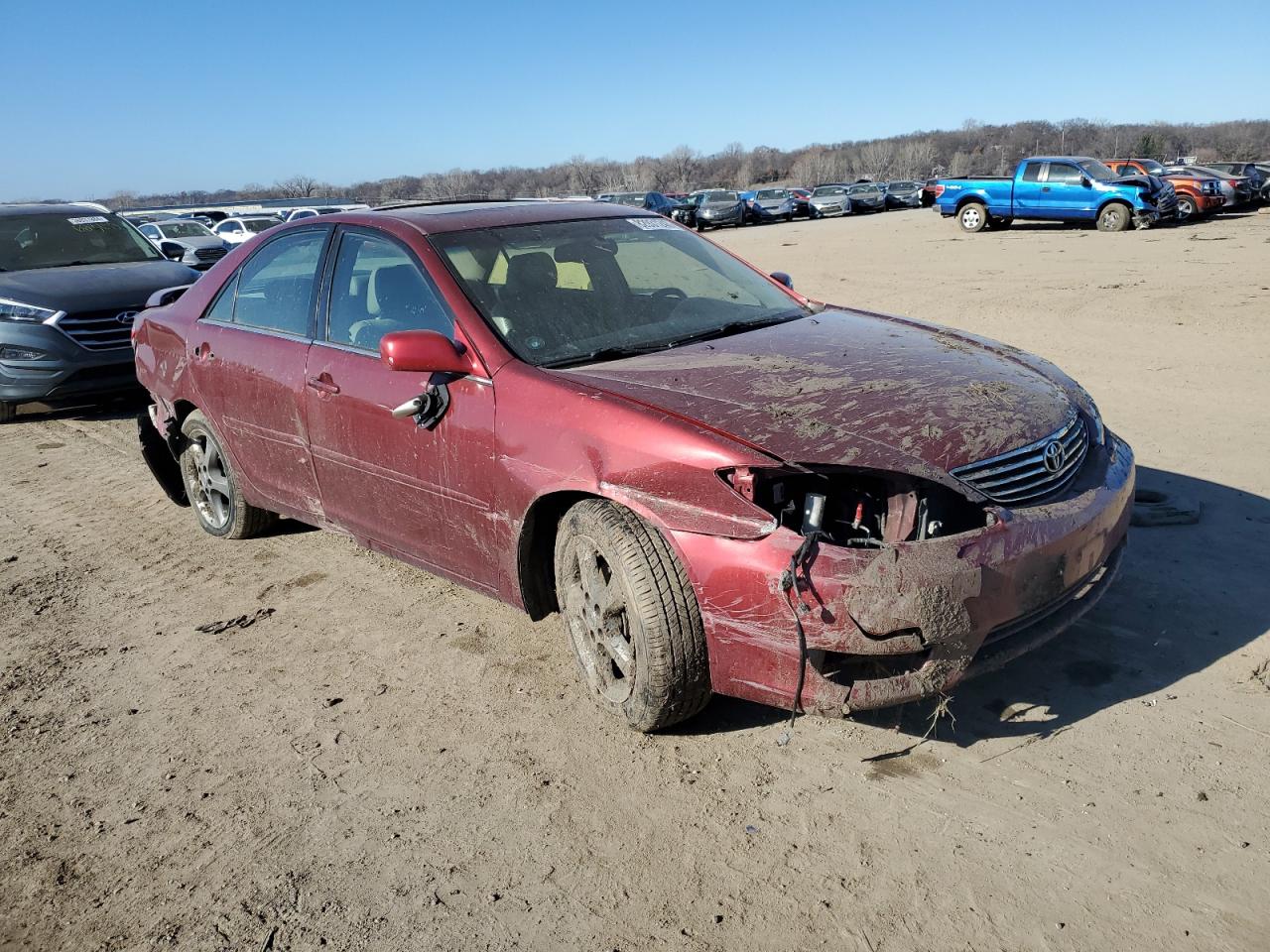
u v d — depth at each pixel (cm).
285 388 436
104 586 490
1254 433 589
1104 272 1385
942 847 260
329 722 347
